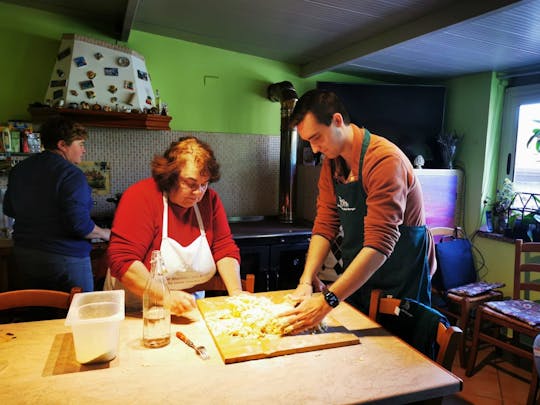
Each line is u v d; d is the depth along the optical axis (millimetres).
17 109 2660
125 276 1299
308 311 1215
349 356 1105
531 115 2982
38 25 2658
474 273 3002
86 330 994
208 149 1390
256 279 2811
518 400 2283
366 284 1616
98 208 2900
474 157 3240
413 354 1126
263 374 1000
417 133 3391
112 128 2883
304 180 3342
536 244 2592
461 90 3354
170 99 3059
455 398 2295
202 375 986
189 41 3055
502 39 2371
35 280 2027
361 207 1480
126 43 2877
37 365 1008
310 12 2326
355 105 3330
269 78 3357
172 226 1438
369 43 2672
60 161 2018
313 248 1635
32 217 1983
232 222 3293
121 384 937
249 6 2326
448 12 2094
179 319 1309
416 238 1520
